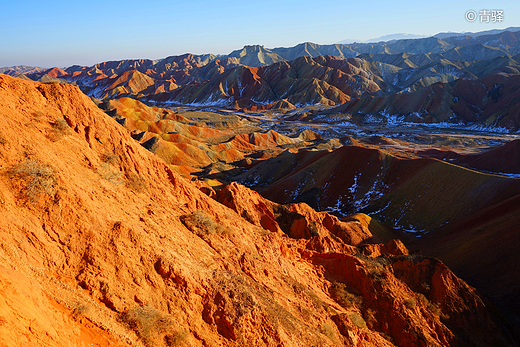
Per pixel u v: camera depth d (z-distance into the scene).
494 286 37.84
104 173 15.61
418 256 30.22
